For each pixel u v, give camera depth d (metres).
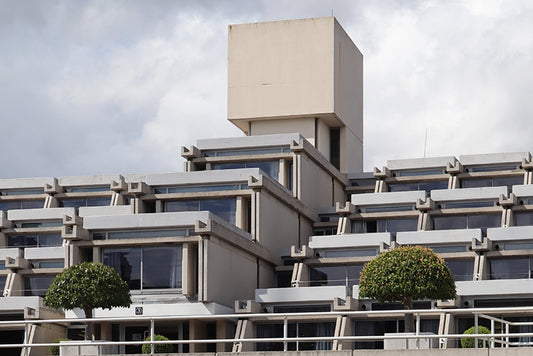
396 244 73.00
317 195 85.62
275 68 95.50
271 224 75.25
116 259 65.88
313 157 84.00
